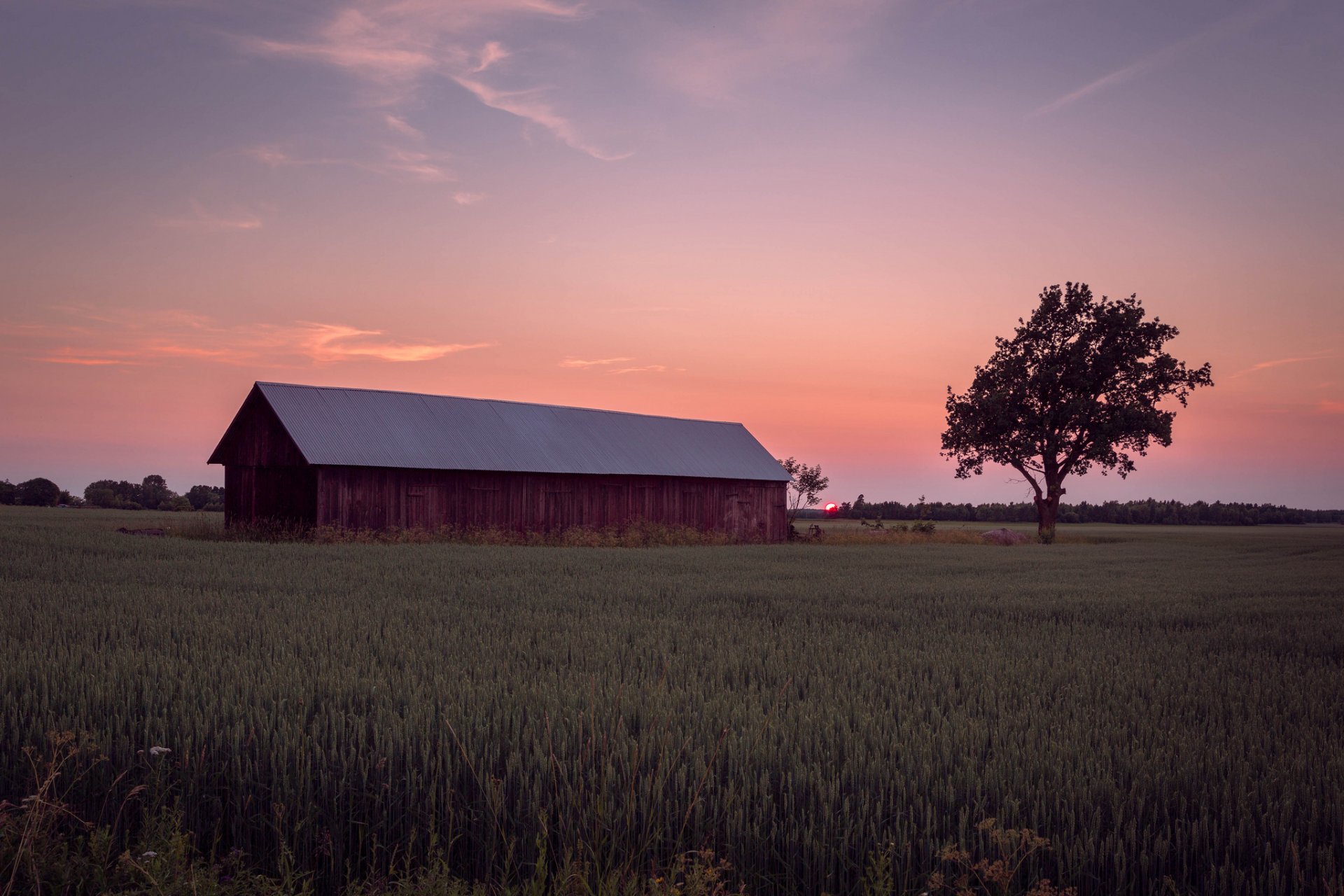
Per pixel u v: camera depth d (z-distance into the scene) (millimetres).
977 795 5230
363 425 39406
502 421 45469
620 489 45500
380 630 11578
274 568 20641
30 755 5695
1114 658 10430
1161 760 5805
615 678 8156
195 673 7996
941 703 7613
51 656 8703
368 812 5219
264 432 38781
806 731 6250
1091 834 4715
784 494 53375
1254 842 4648
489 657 9391
